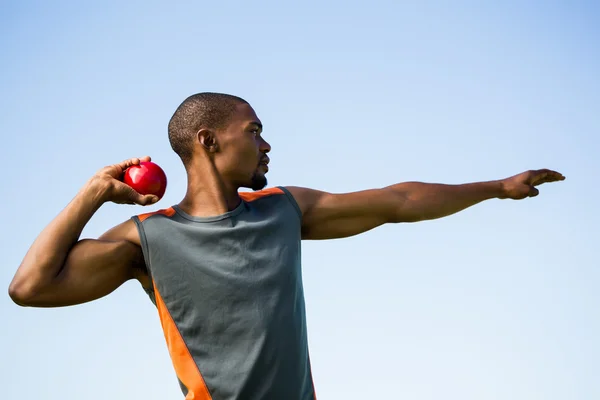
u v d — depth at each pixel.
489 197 7.47
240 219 6.70
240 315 6.38
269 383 6.29
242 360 6.30
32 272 6.26
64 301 6.38
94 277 6.43
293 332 6.46
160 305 6.54
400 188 7.32
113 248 6.50
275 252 6.63
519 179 7.56
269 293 6.46
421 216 7.26
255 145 6.95
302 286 6.81
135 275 6.75
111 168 6.66
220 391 6.29
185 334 6.45
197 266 6.48
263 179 7.00
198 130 6.84
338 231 7.18
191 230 6.57
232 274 6.45
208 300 6.42
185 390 6.45
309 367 6.66
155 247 6.55
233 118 6.92
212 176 6.81
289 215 6.89
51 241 6.33
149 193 6.67
